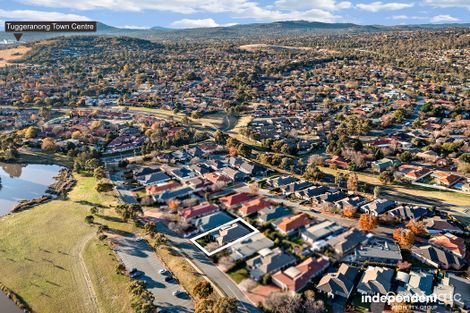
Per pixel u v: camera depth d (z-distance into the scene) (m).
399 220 109.81
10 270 92.75
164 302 78.62
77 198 131.75
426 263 90.81
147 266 91.06
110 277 87.12
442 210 118.31
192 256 94.69
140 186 139.38
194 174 150.25
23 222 116.19
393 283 83.50
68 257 96.62
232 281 84.94
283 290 81.25
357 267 89.12
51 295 83.31
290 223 105.00
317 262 88.69
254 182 142.00
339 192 127.31
